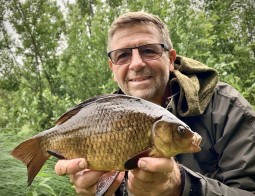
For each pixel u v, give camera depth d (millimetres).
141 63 455
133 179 323
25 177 562
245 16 1428
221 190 359
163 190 331
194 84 436
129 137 297
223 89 454
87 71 1026
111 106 306
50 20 1450
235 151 407
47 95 1021
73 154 316
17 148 334
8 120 1068
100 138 304
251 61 1197
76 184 331
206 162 429
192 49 947
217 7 1300
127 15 469
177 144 291
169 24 1004
